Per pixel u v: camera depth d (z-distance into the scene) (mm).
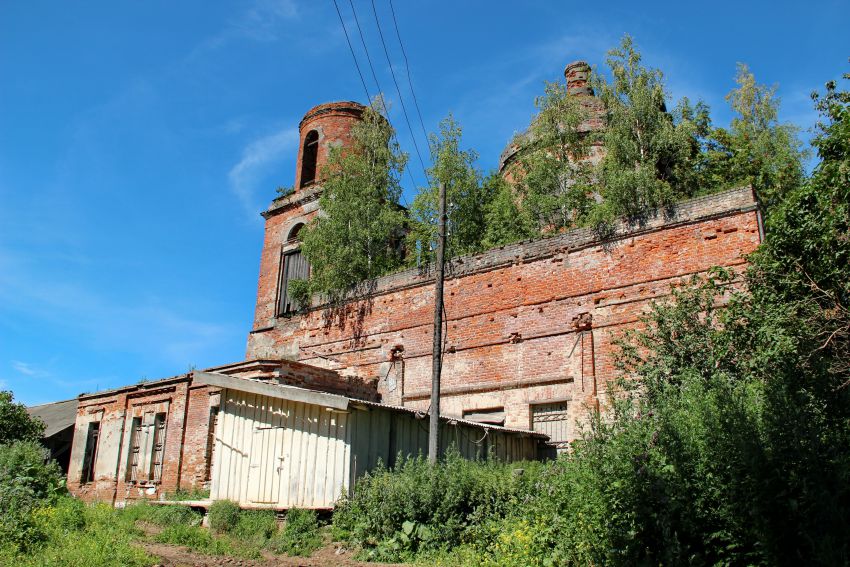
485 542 11406
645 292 16859
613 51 22328
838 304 11055
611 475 8805
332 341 23828
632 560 8328
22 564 9656
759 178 23297
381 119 28125
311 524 13828
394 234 26984
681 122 21625
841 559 6969
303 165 31062
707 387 10898
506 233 22828
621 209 19000
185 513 16250
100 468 26016
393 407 15078
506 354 19031
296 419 15602
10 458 15602
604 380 16938
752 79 27781
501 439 17484
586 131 24641
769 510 7723
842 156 12023
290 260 29500
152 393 25078
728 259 15820
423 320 21312
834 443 8023
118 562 10203
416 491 12773
